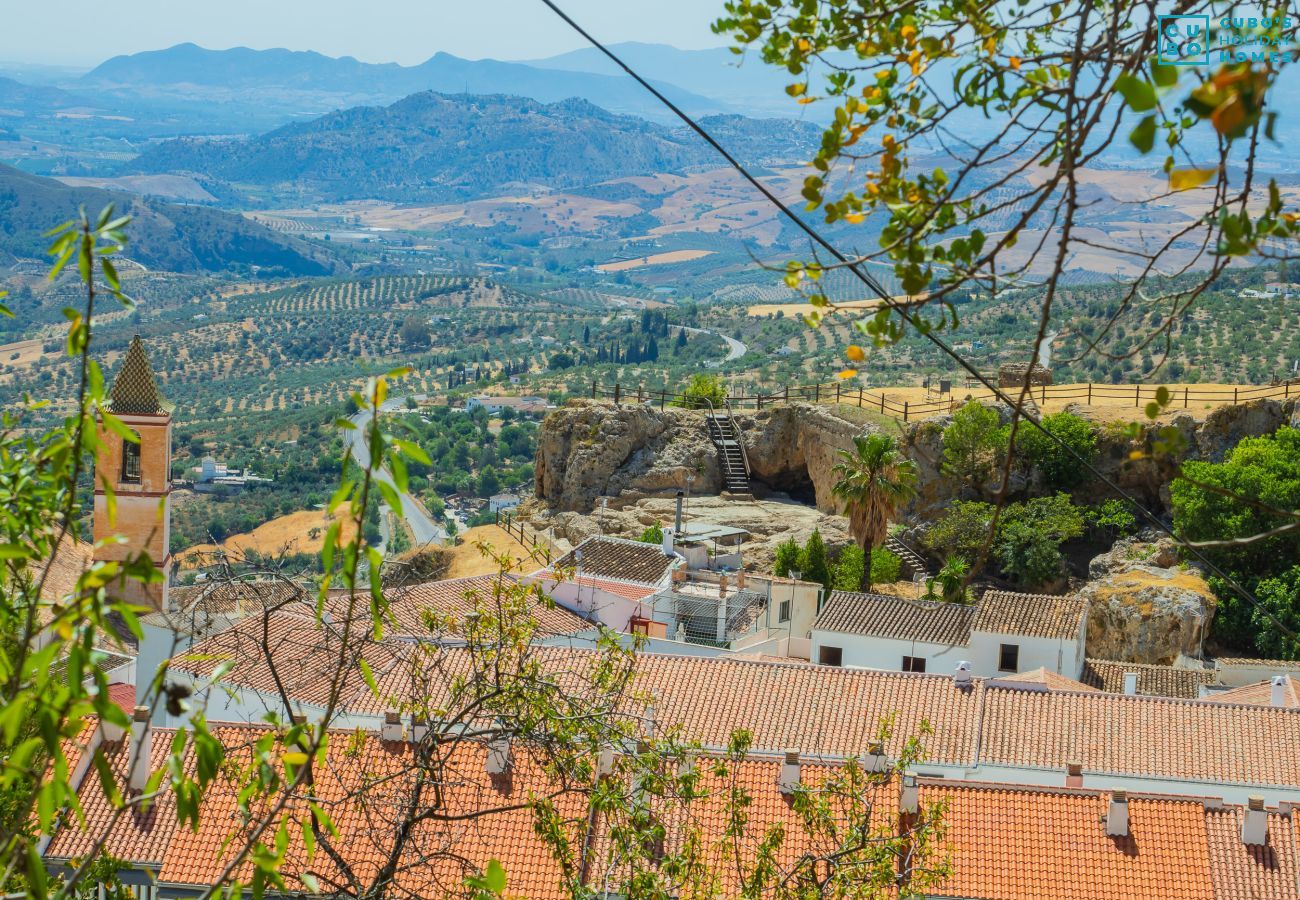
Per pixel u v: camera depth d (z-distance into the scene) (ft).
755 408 348.38
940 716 156.25
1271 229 23.25
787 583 235.61
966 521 278.67
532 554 77.05
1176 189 22.03
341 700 137.08
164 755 122.83
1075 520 271.90
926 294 27.17
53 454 30.25
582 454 321.32
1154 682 216.74
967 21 27.89
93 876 64.64
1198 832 125.29
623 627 212.43
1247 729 154.40
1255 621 242.78
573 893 68.23
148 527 199.82
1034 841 124.26
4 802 46.09
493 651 72.23
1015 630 214.90
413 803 60.23
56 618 26.99
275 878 29.81
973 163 26.66
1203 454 281.74
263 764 31.22
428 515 475.31
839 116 28.40
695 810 118.73
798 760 124.98
